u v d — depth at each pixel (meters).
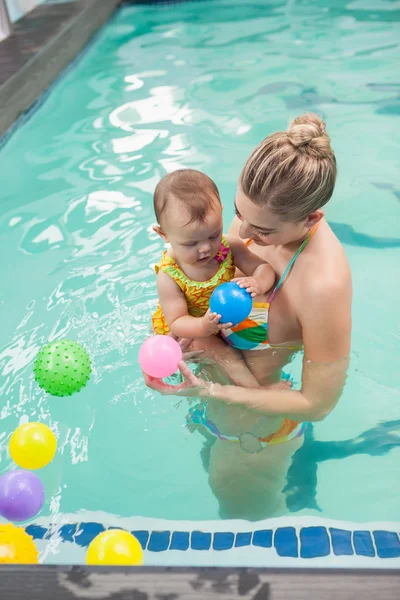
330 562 2.01
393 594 1.34
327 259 2.20
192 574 1.40
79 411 2.57
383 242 3.55
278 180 1.94
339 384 2.33
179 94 5.45
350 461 2.34
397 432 2.44
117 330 2.94
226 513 2.18
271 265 2.39
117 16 8.05
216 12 7.80
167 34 7.12
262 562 2.03
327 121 4.77
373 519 2.14
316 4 7.73
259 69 5.84
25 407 2.60
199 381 2.31
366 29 6.67
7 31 6.48
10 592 1.39
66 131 5.00
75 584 1.40
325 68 5.76
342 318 2.20
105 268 3.39
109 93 5.61
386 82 5.36
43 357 2.30
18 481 2.08
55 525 2.17
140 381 2.66
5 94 5.03
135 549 1.80
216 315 2.23
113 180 4.23
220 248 2.43
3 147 4.86
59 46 6.20
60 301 3.17
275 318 2.40
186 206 2.24
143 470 2.34
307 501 2.21
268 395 2.29
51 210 3.97
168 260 2.47
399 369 2.72
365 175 4.13
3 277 3.40
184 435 2.43
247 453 2.30
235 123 4.83
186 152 4.47
